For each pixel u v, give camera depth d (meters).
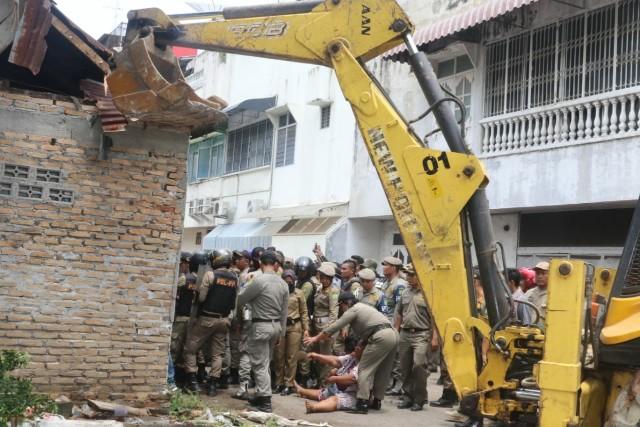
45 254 7.24
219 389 10.26
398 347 9.32
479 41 14.86
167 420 7.25
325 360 9.30
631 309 4.64
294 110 22.61
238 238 24.56
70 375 7.25
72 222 7.35
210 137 29.88
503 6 12.55
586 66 12.59
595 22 12.47
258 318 8.69
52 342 7.21
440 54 15.83
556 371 4.66
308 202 21.58
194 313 9.55
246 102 23.53
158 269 7.66
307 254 19.77
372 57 6.57
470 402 5.63
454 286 5.78
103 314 7.42
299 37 6.53
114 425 6.74
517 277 9.28
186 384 9.60
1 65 8.42
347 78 6.29
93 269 7.41
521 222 14.45
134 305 7.54
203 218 29.97
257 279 8.70
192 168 32.09
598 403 4.89
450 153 5.87
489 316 5.84
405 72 17.28
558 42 13.13
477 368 5.77
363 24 6.41
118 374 7.44
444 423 8.38
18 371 7.06
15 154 7.19
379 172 6.07
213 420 7.54
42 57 6.77
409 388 9.30
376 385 9.09
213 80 29.58
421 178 5.93
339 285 12.19
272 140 24.50
